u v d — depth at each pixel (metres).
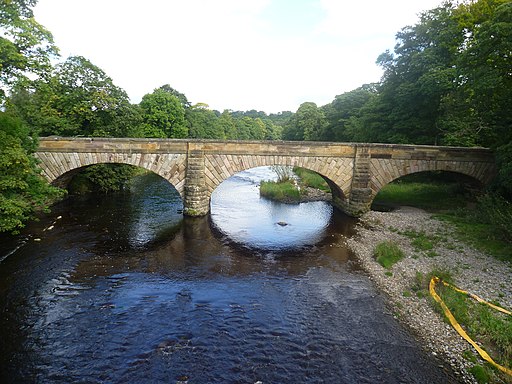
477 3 34.34
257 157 30.62
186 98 85.44
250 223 30.95
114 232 26.31
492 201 26.84
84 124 36.62
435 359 12.39
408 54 39.91
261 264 21.36
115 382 11.07
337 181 32.38
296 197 42.34
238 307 16.00
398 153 31.92
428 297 16.33
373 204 36.91
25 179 21.91
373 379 11.42
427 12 39.44
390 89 43.59
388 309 15.92
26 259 20.53
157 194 41.38
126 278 18.73
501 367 11.50
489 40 22.95
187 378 11.30
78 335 13.47
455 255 21.50
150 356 12.35
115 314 15.05
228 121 128.75
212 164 30.34
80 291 17.03
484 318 13.95
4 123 21.53
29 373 11.41
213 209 35.69
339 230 28.50
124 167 42.78
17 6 24.91
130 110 39.78
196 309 15.70
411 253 22.28
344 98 71.25
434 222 28.89
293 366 12.00
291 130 109.38
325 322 14.83
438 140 40.00
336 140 71.88
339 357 12.52
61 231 26.00
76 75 35.16
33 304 15.62
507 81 25.86
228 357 12.41
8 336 13.26
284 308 15.99
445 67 35.56
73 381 11.09
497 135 30.20
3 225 19.09
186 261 21.48
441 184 42.12
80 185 37.84
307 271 20.36
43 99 34.25
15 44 24.28
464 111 33.84
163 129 63.78
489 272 18.73
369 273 20.02
